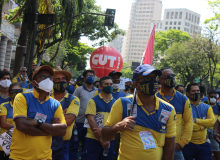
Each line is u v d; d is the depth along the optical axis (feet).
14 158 10.42
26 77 26.61
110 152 17.11
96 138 17.15
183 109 14.46
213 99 24.68
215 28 96.37
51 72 10.96
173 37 179.32
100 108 17.60
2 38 86.63
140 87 9.74
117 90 22.09
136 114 9.81
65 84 15.24
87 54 136.46
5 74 17.80
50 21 36.76
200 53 111.14
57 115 11.25
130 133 9.75
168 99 14.48
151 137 9.66
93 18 73.77
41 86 10.58
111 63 34.14
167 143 10.16
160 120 9.84
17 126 10.16
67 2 47.50
